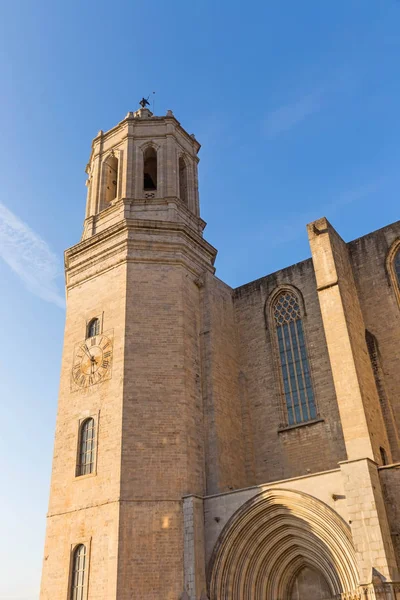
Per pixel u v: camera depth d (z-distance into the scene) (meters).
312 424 28.91
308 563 23.91
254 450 30.02
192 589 22.44
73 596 23.41
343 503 21.44
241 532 23.64
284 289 33.47
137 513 23.77
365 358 27.67
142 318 28.66
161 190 34.12
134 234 31.14
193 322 30.22
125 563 22.67
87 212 36.62
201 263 32.62
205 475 26.47
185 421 26.39
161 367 27.47
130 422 25.72
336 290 27.28
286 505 22.88
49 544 25.25
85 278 31.89
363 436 23.45
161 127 36.56
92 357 28.69
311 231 29.70
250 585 23.27
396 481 21.42
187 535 23.66
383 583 18.95
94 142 37.97
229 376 31.05
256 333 33.19
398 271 30.53
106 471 25.03
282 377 31.33
